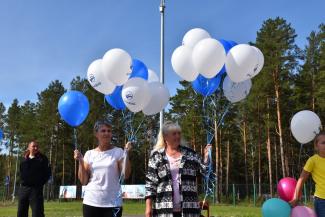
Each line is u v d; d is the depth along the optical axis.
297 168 45.62
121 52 6.70
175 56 6.98
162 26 12.06
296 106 37.44
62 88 50.59
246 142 48.91
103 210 5.22
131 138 8.38
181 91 41.62
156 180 4.76
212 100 8.25
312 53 39.78
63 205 30.75
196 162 4.77
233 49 6.65
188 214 4.52
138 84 6.57
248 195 35.84
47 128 50.34
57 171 55.84
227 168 46.50
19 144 59.19
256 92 35.16
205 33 7.22
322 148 5.69
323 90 34.03
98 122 5.54
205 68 6.53
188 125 41.94
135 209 24.91
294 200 5.89
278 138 42.97
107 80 7.00
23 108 60.84
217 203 35.47
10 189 57.69
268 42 34.31
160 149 4.87
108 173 5.29
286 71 33.84
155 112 7.05
